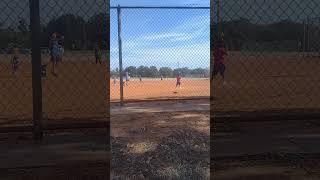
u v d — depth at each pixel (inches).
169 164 198.1
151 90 694.5
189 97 563.8
